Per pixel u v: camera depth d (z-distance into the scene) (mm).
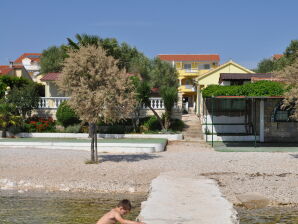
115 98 18219
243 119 32781
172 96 31359
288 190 14375
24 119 32844
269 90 26984
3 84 35250
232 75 39156
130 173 17359
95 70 18312
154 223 8461
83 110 18062
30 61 91688
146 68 60438
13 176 17016
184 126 34125
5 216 11320
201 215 9164
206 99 32688
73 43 33344
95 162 19516
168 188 12648
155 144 24609
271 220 11016
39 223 10570
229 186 14977
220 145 27688
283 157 21578
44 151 23766
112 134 30328
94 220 10891
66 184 15797
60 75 18672
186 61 76438
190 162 19844
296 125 29766
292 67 19984
